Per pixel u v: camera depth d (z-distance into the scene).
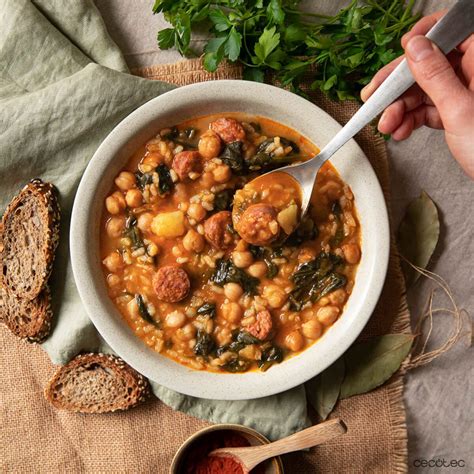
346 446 0.65
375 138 0.65
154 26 0.65
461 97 0.52
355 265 0.62
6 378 0.65
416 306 0.66
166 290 0.60
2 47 0.63
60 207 0.64
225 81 0.59
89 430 0.65
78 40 0.64
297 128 0.61
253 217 0.58
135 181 0.61
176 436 0.65
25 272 0.64
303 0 0.65
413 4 0.63
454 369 0.66
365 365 0.64
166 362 0.61
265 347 0.61
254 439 0.62
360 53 0.61
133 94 0.63
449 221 0.66
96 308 0.60
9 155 0.63
